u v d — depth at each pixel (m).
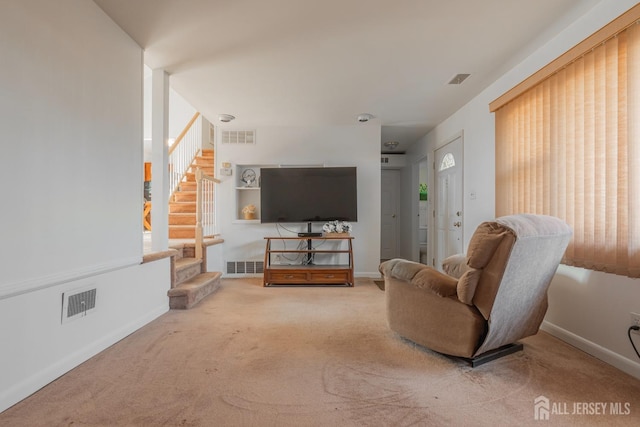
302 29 2.38
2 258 1.49
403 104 3.94
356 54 2.74
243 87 3.43
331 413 1.47
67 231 1.88
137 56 2.59
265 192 4.75
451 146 4.38
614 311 1.96
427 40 2.51
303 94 3.62
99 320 2.17
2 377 1.50
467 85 3.36
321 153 4.93
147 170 6.96
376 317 2.95
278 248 4.90
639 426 1.39
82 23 2.01
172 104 6.73
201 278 3.83
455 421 1.42
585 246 2.08
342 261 4.89
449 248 4.45
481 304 1.80
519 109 2.79
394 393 1.64
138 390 1.67
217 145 4.94
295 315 3.00
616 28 1.83
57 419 1.43
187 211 5.23
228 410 1.50
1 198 1.49
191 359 2.05
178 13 2.21
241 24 2.32
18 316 1.59
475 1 2.05
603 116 1.96
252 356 2.10
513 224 1.69
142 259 2.65
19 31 1.59
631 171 1.76
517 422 1.41
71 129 1.92
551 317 2.49
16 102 1.57
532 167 2.61
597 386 1.72
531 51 2.67
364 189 4.92
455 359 2.04
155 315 2.90
